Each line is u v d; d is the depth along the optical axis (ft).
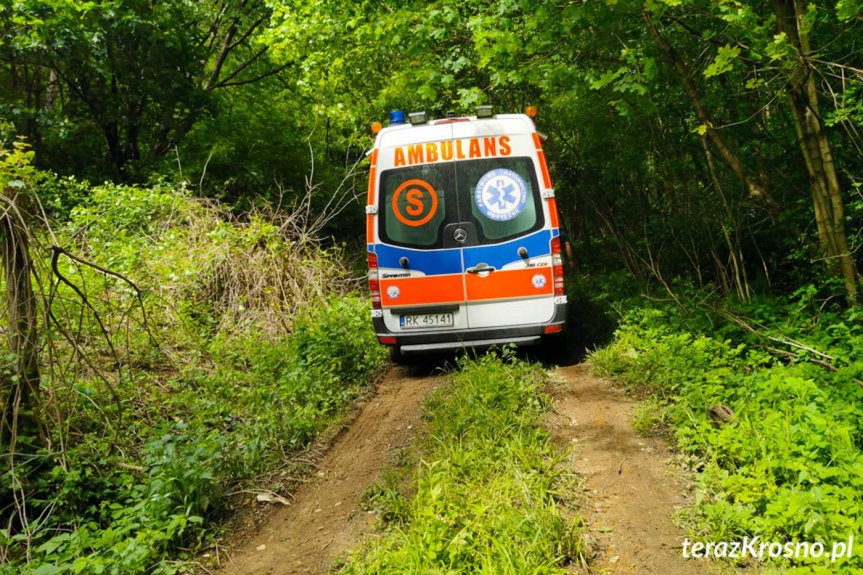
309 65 45.37
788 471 11.54
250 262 30.30
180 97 52.08
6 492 13.46
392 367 26.12
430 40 29.84
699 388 16.42
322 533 12.87
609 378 20.79
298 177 61.72
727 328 21.48
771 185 26.86
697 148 29.35
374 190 24.03
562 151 40.22
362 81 47.39
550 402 18.49
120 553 11.30
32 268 14.02
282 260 31.45
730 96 25.89
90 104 48.47
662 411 16.61
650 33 22.30
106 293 23.24
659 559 10.57
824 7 19.44
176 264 28.04
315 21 41.75
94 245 30.07
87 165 50.31
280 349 25.71
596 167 37.91
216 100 56.85
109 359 22.54
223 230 31.04
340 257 37.63
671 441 15.10
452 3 28.73
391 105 47.09
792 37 18.44
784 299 23.68
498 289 23.41
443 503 12.13
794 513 10.11
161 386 21.72
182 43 52.75
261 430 17.42
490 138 23.65
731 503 11.72
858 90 19.83
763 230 28.07
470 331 23.48
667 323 24.36
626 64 23.93
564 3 22.18
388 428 18.44
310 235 36.09
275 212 40.01
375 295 23.95
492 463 13.85
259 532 13.29
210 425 18.98
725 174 29.30
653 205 34.96
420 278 23.67
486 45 24.76
